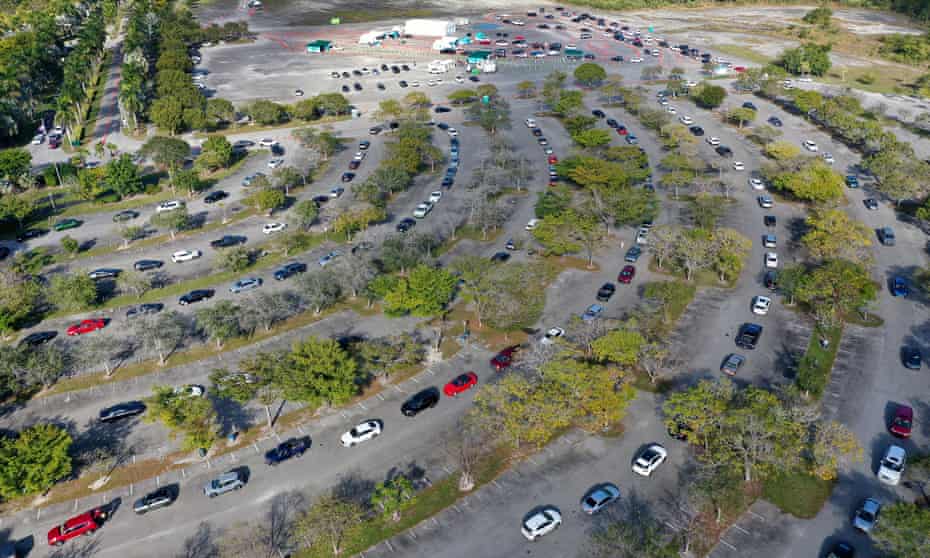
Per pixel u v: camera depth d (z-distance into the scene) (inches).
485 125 7524.6
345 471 3038.9
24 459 2829.7
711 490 2682.1
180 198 5876.0
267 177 6053.2
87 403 3494.1
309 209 5132.9
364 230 5108.3
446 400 3467.0
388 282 4060.0
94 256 4931.1
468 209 5575.8
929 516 2411.4
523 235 5172.2
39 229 5265.8
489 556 2605.8
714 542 2635.3
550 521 2689.5
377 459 3105.3
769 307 4244.6
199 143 7140.8
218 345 3922.2
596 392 3019.2
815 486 2891.2
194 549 2662.4
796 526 2704.2
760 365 3690.9
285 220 5457.7
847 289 3939.5
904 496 2837.1
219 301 4281.5
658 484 2920.8
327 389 3181.6
